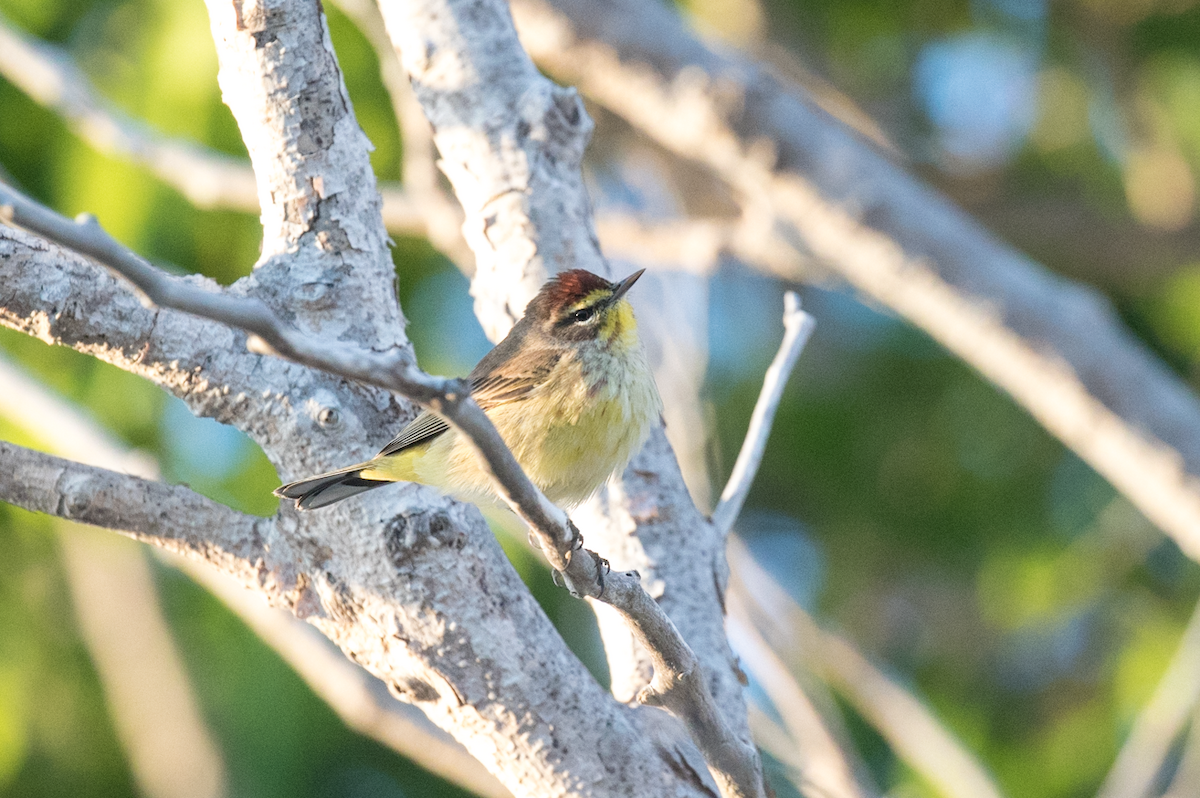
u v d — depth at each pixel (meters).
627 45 12.16
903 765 12.41
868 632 15.31
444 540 6.09
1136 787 9.87
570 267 8.05
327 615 6.21
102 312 5.91
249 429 6.24
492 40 8.27
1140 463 11.63
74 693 13.90
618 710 6.33
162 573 13.76
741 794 5.84
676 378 11.10
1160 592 14.41
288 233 6.40
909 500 14.96
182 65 12.20
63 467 6.09
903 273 12.00
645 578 7.36
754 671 9.69
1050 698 14.87
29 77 11.10
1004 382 12.15
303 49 6.39
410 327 13.23
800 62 16.12
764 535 15.40
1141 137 15.46
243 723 13.02
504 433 7.63
